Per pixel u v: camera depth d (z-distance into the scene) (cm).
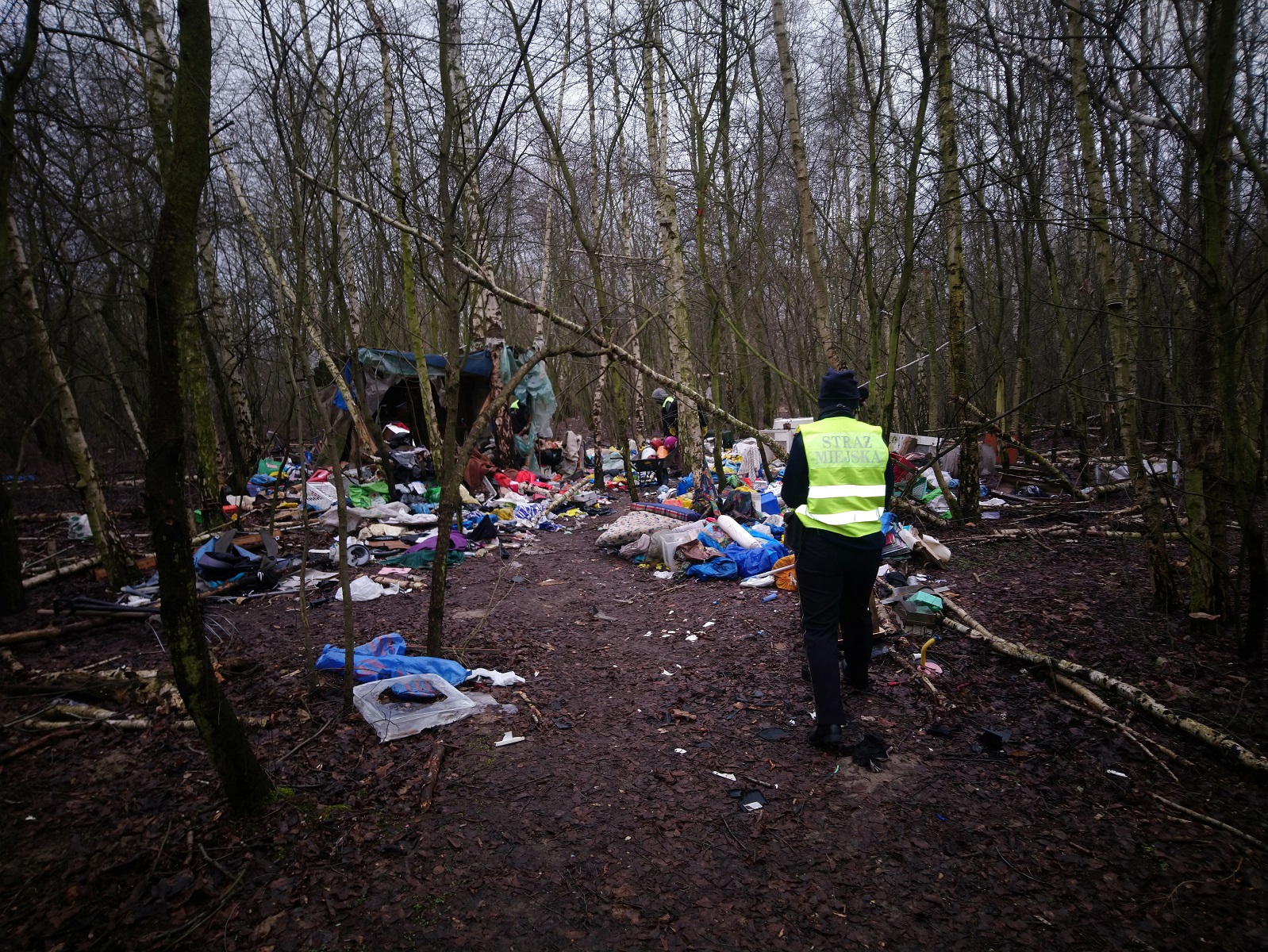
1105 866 240
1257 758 287
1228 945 205
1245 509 374
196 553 694
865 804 281
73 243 745
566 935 216
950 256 760
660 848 256
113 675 408
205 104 227
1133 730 325
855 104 1045
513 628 514
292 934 217
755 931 217
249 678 412
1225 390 376
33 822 277
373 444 1048
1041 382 1489
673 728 349
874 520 330
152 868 246
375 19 484
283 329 430
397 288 1164
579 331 429
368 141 602
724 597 589
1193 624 425
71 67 531
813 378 1245
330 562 707
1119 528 718
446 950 211
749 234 1059
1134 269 624
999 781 294
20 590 566
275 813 274
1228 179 378
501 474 1162
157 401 228
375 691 368
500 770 309
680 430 1030
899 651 428
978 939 212
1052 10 576
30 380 769
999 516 846
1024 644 423
